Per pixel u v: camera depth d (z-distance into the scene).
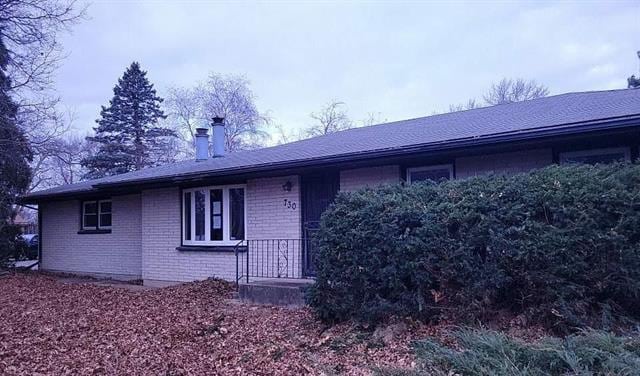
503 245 5.35
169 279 12.66
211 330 6.79
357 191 6.64
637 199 5.13
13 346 6.21
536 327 5.22
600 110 7.65
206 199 12.01
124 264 14.84
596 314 5.12
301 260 10.15
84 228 16.52
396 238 5.79
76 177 40.91
